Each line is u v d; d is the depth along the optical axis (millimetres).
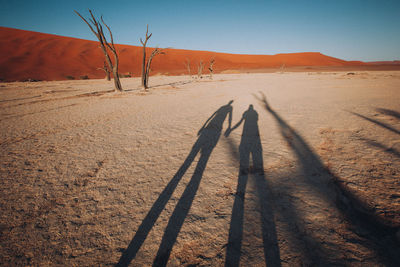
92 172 2393
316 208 1597
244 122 4387
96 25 9414
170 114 5441
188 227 1478
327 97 7438
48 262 1260
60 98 9078
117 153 2928
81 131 4031
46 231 1509
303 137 3271
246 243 1312
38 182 2191
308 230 1386
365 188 1820
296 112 5141
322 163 2348
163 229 1475
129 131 3980
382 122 3895
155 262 1224
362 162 2309
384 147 2693
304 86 12031
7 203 1844
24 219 1638
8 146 3268
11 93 11242
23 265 1241
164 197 1864
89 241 1404
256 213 1580
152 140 3443
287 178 2070
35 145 3295
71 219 1625
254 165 2396
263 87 12312
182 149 3008
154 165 2525
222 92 10328
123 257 1269
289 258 1191
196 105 6703
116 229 1502
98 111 6016
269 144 3043
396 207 1554
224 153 2795
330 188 1854
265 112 5305
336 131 3475
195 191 1932
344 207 1594
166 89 12336
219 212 1617
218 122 4480
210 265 1182
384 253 1185
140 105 6938
